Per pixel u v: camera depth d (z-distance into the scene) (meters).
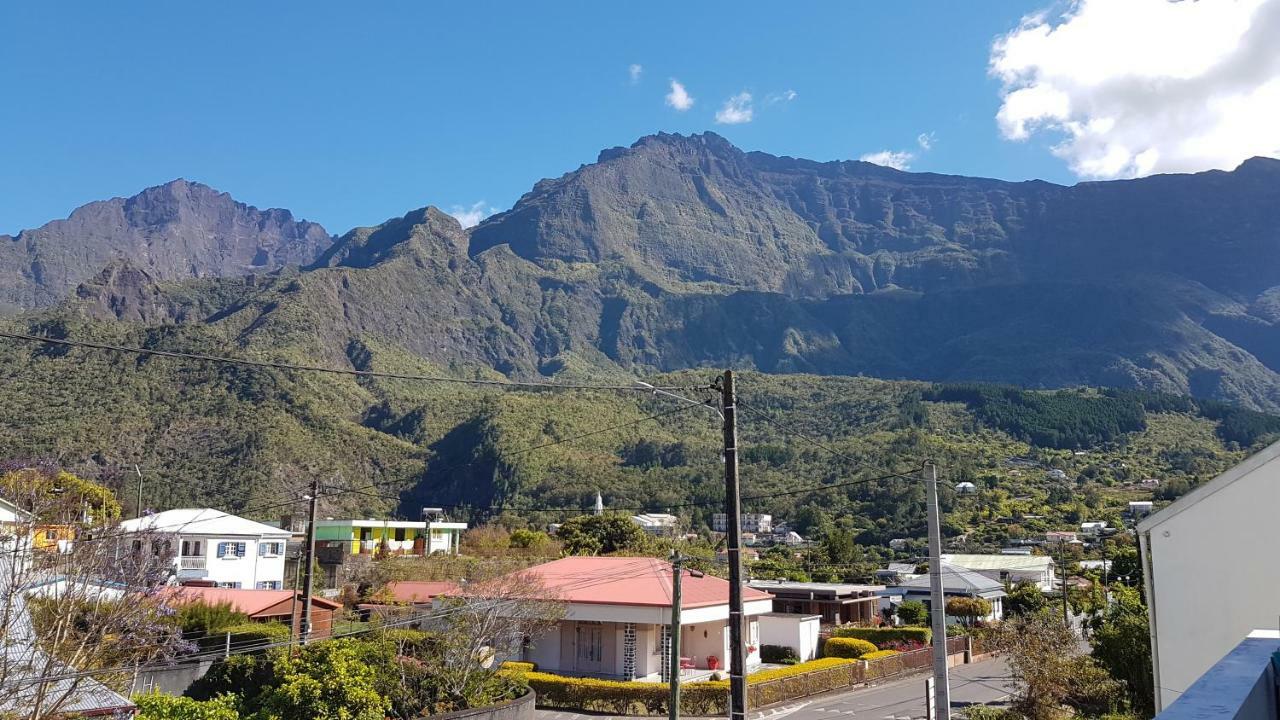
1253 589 18.36
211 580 53.91
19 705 17.33
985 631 36.38
